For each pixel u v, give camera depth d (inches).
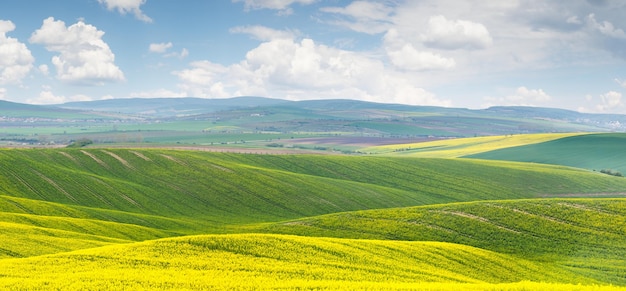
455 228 3152.1
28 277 1440.7
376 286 1492.4
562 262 2536.9
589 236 2903.5
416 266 2073.1
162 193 4758.9
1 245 2042.3
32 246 2095.2
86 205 4168.3
